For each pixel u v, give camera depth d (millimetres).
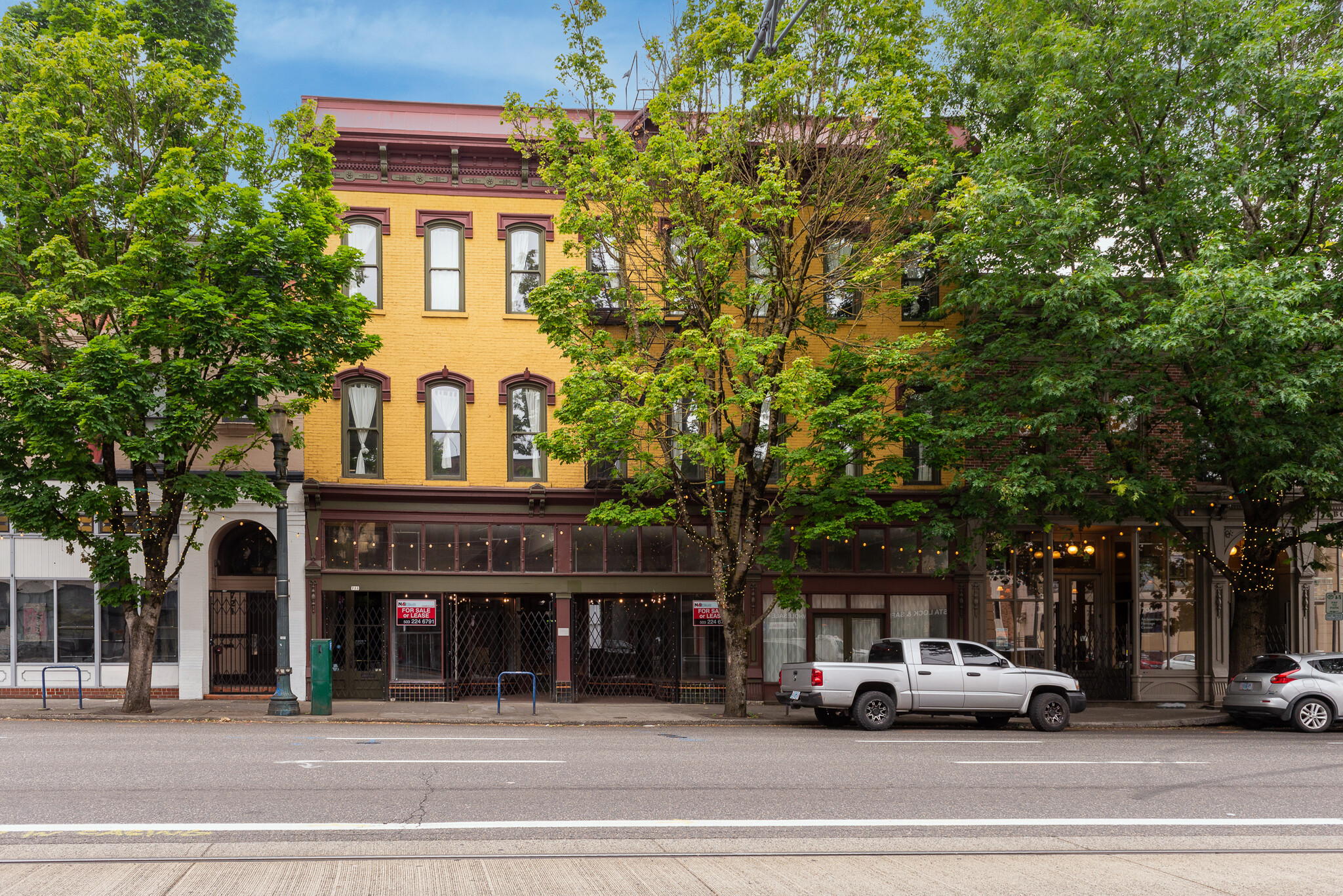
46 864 7320
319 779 10891
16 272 18562
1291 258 17125
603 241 20047
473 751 13508
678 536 24234
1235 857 8062
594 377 18297
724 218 19141
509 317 24031
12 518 18250
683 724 19484
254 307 18078
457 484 23578
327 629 23078
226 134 19453
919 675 18656
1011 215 18609
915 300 23938
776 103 18781
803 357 19938
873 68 19297
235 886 6828
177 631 22609
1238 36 18047
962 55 21828
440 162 24078
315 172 19812
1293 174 17906
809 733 17234
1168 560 25406
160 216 17281
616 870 7348
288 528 22641
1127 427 22562
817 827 8883
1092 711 23266
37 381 16797
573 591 23750
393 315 23656
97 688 22406
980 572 24594
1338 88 17344
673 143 18719
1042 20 20234
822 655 24484
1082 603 25453
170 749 13195
